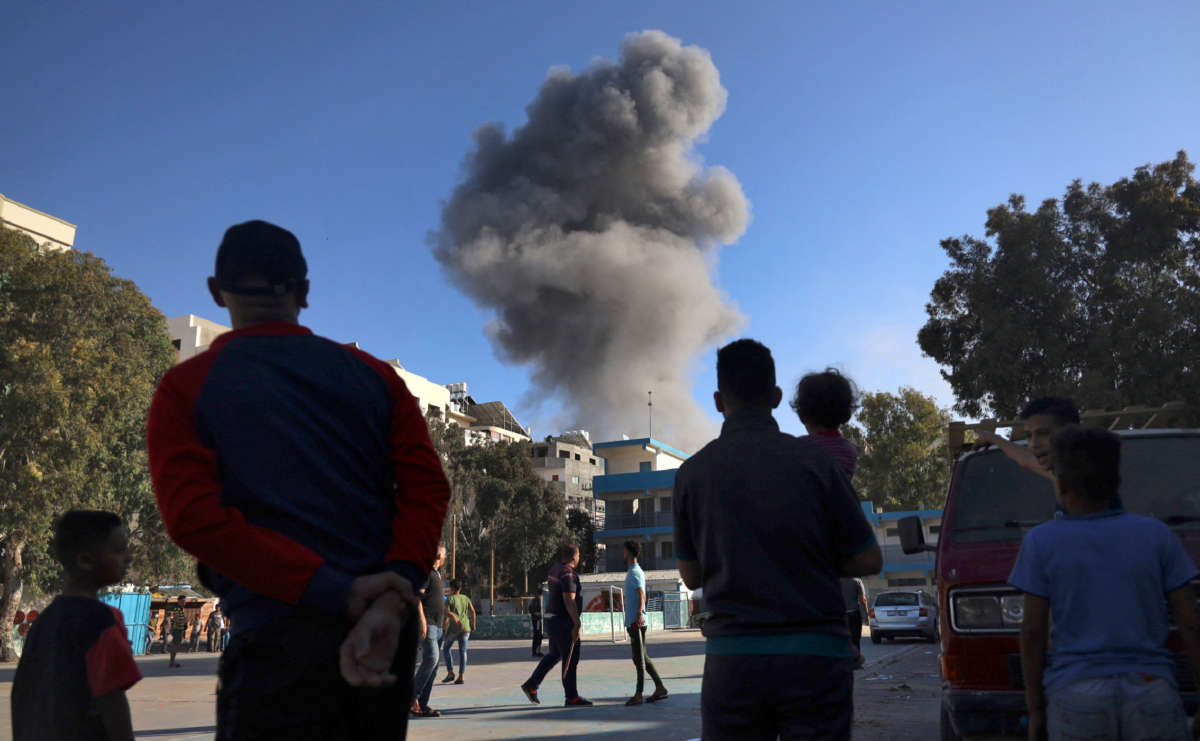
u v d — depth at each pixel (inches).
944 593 167.2
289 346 69.2
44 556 960.3
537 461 3117.6
